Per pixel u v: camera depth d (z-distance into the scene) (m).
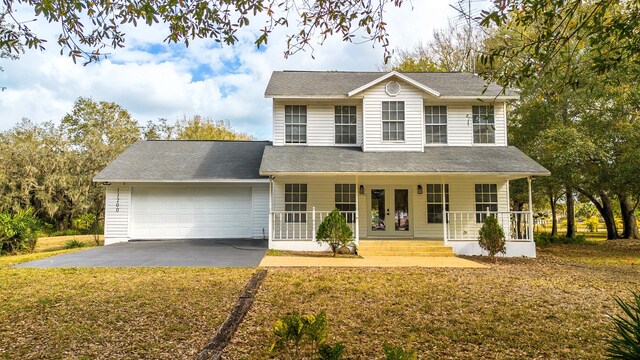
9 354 4.43
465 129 14.91
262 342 4.82
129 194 15.60
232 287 7.48
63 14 4.61
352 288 7.54
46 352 4.50
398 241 12.98
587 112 15.03
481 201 14.63
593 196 20.45
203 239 15.65
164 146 18.28
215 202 15.93
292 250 12.80
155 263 10.15
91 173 26.08
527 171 12.10
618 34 4.43
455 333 5.21
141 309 6.09
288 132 14.91
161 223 15.71
